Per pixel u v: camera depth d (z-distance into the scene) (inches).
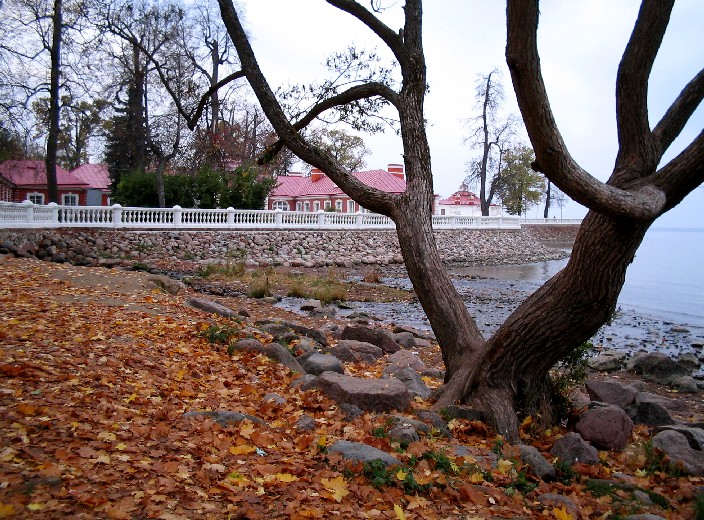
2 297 404.5
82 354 281.6
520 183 2925.7
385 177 2071.9
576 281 253.4
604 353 565.3
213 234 1347.2
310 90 412.5
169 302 487.5
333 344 478.9
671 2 235.1
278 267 1296.8
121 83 1515.7
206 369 311.7
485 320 765.3
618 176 253.4
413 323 716.7
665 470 245.3
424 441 225.9
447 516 175.8
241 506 164.1
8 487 150.2
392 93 350.3
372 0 346.6
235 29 351.9
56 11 1289.4
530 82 212.1
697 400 437.4
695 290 1293.1
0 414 191.3
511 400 270.4
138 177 1525.6
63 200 1923.0
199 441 204.2
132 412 219.5
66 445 179.5
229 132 1675.7
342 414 257.8
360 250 1563.7
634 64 243.8
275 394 271.9
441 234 1935.3
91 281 555.5
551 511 186.2
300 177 2459.4
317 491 177.9
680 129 263.6
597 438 260.7
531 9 201.6
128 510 150.6
